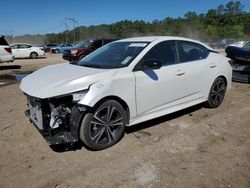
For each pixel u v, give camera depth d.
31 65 17.14
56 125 3.95
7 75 12.20
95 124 4.02
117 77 4.13
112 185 3.30
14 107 6.33
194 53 5.49
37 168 3.68
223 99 6.51
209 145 4.30
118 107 4.20
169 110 4.98
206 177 3.43
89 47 17.36
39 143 4.38
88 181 3.38
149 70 4.54
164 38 5.02
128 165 3.73
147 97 4.53
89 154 4.03
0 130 4.92
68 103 3.96
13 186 3.31
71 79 3.93
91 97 3.83
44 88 3.83
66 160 3.87
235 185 3.27
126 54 4.67
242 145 4.29
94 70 4.27
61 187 3.28
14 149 4.20
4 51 15.01
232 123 5.21
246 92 7.70
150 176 3.47
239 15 101.69
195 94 5.47
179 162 3.79
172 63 4.99
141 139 4.50
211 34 86.69
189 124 5.14
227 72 6.12
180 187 3.24
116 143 4.35
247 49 8.80
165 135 4.66
